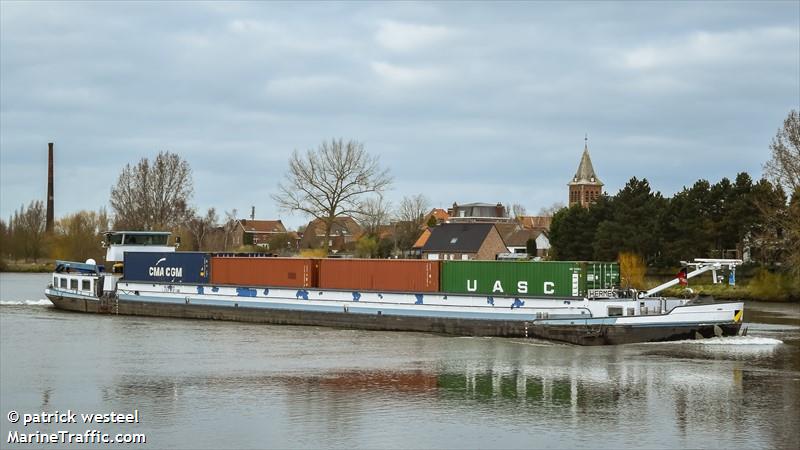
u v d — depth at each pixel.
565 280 61.81
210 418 40.47
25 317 81.44
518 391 45.34
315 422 39.53
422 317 67.06
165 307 80.31
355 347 59.94
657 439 36.62
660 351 56.75
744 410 41.16
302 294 72.88
